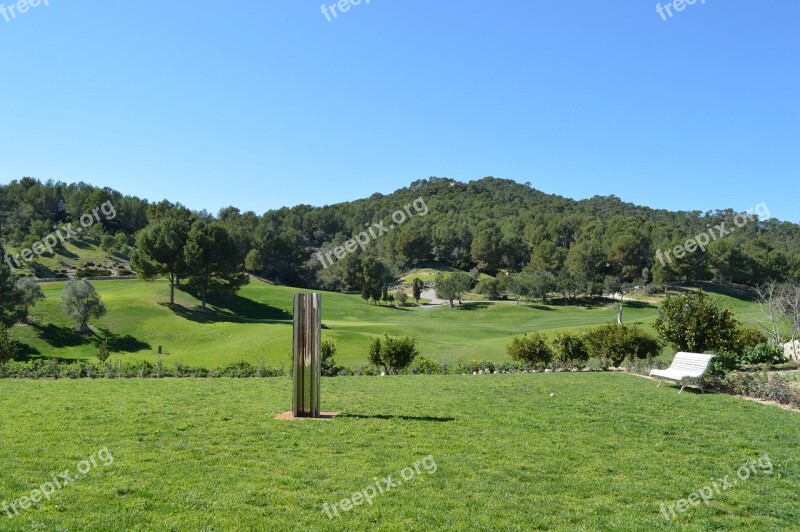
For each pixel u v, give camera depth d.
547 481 7.51
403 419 11.12
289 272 117.56
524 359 24.97
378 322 77.12
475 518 6.22
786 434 10.10
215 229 69.19
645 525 6.17
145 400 13.25
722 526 6.20
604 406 12.75
